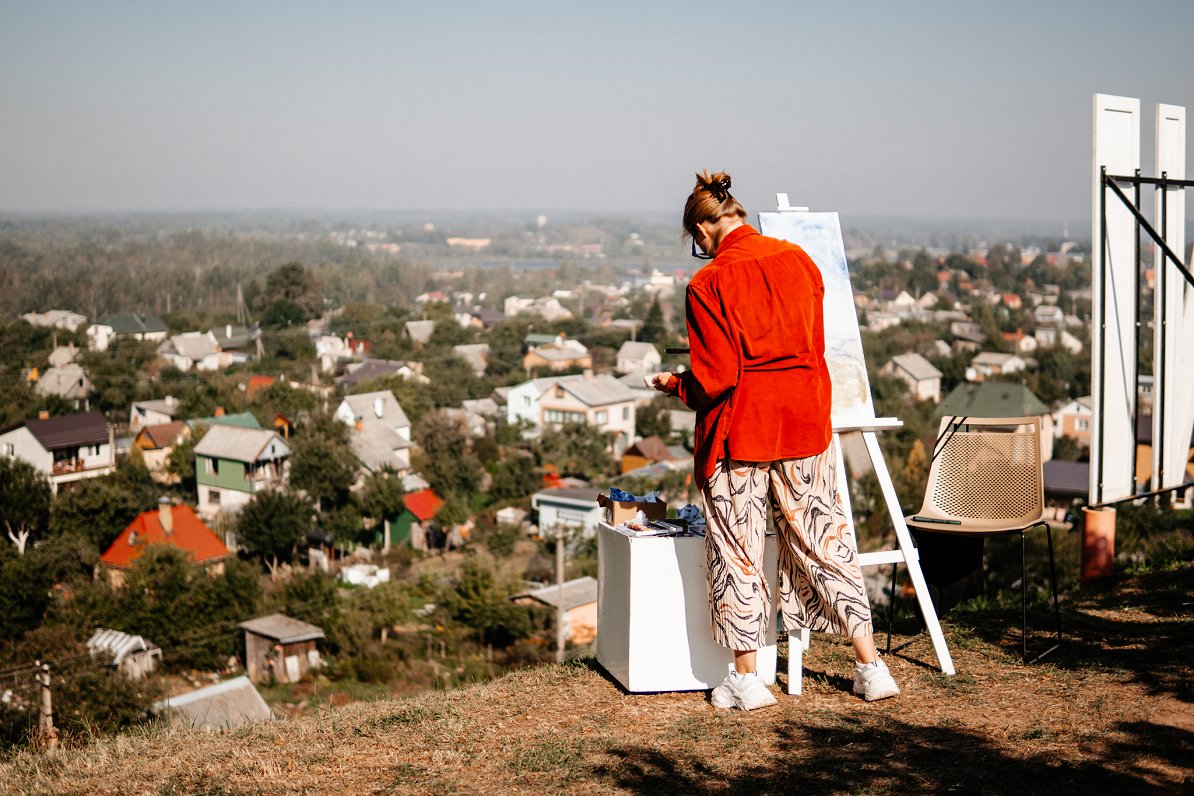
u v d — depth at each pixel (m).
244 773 3.16
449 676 20.91
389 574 30.50
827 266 3.94
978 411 54.25
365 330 88.25
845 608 3.39
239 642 23.22
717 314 3.20
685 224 3.47
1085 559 5.64
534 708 3.57
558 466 48.28
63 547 26.50
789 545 3.44
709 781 2.86
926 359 76.38
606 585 3.87
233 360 78.56
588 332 90.69
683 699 3.57
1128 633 4.25
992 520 4.07
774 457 3.26
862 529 31.17
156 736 3.87
